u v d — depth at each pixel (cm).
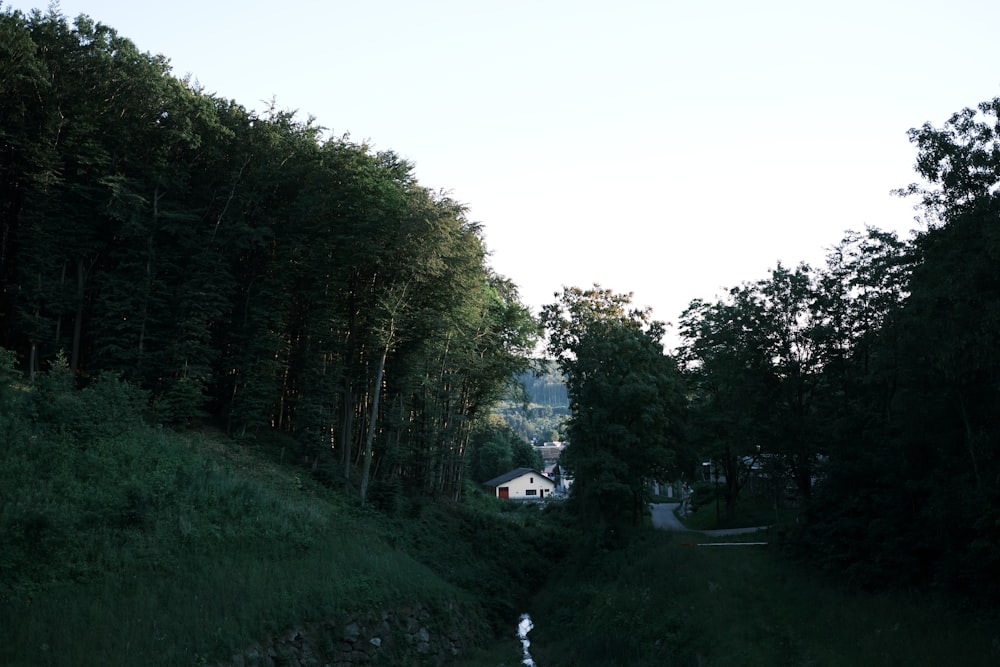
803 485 3519
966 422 2183
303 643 2183
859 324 3247
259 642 2039
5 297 3791
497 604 3609
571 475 4425
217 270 3934
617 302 4512
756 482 5381
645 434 3956
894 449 2641
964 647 1875
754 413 3597
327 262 4144
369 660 2375
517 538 4922
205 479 2892
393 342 4203
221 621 2003
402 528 3856
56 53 3772
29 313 3594
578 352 4081
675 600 2806
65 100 3762
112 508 2316
